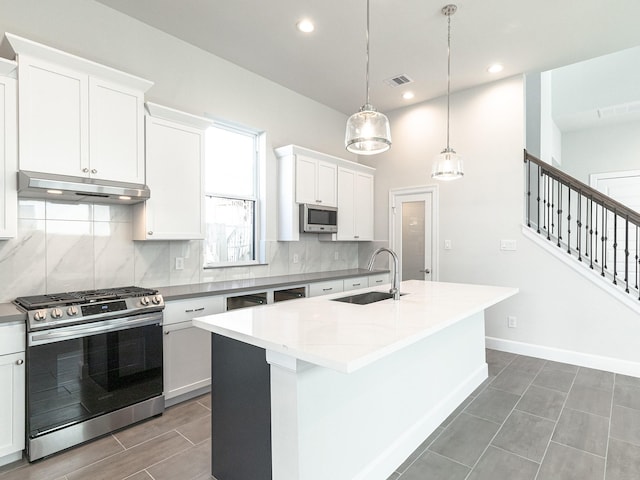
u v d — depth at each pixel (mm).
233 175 3938
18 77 2145
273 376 1560
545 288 3816
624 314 3385
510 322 4031
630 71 5043
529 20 2951
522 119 3961
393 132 5055
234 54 3551
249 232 4090
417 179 4809
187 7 2814
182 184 3021
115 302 2320
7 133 2111
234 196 3908
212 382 1906
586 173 6004
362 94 4523
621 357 3395
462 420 2514
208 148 3715
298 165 4129
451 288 3020
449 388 2662
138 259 3002
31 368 1977
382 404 1973
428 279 4688
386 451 1979
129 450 2129
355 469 1780
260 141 4125
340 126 5164
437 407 2469
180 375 2705
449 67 3732
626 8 2783
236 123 3793
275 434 1563
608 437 2275
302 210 4184
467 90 4363
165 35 3188
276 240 4219
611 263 5609
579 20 2945
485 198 4219
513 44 3328
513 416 2562
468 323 2971
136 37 2992
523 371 3438
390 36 3203
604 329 3484
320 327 1680
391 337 1508
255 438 1670
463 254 4391
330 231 4469
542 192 4816
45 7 2523
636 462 2018
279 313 2010
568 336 3682
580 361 3596
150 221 2809
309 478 1524
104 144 2496
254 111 3953
